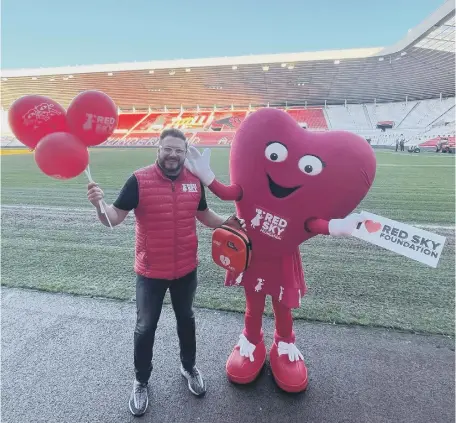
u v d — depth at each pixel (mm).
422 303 2871
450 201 6719
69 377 2020
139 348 1781
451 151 20703
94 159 17328
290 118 1784
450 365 2111
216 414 1759
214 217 2012
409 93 30953
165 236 1722
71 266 3645
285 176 1708
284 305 1971
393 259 3889
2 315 2693
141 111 37938
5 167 13594
